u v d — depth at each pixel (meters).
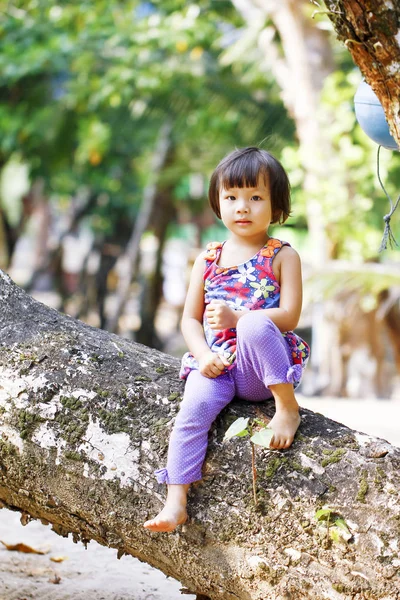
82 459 2.82
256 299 2.91
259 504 2.61
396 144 3.01
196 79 12.58
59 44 12.48
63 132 14.93
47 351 3.00
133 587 3.90
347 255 10.02
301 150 10.07
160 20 12.07
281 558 2.56
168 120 13.90
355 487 2.55
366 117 2.98
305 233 16.55
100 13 12.55
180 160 14.84
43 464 2.88
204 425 2.71
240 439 2.71
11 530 4.73
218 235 24.56
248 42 11.08
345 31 2.59
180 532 2.70
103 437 2.80
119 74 11.96
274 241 2.97
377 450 2.62
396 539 2.46
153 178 14.91
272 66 11.05
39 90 14.73
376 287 9.29
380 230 10.60
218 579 2.68
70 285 22.66
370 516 2.50
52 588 3.82
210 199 3.06
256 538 2.60
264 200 2.91
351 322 11.30
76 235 21.80
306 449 2.65
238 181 2.88
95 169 16.75
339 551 2.50
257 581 2.60
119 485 2.78
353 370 11.39
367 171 9.44
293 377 2.68
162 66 12.34
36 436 2.88
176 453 2.68
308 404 9.21
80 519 2.90
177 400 2.83
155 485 2.74
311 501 2.56
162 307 24.47
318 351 12.63
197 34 11.78
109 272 19.08
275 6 10.42
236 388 2.83
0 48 12.79
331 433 2.71
